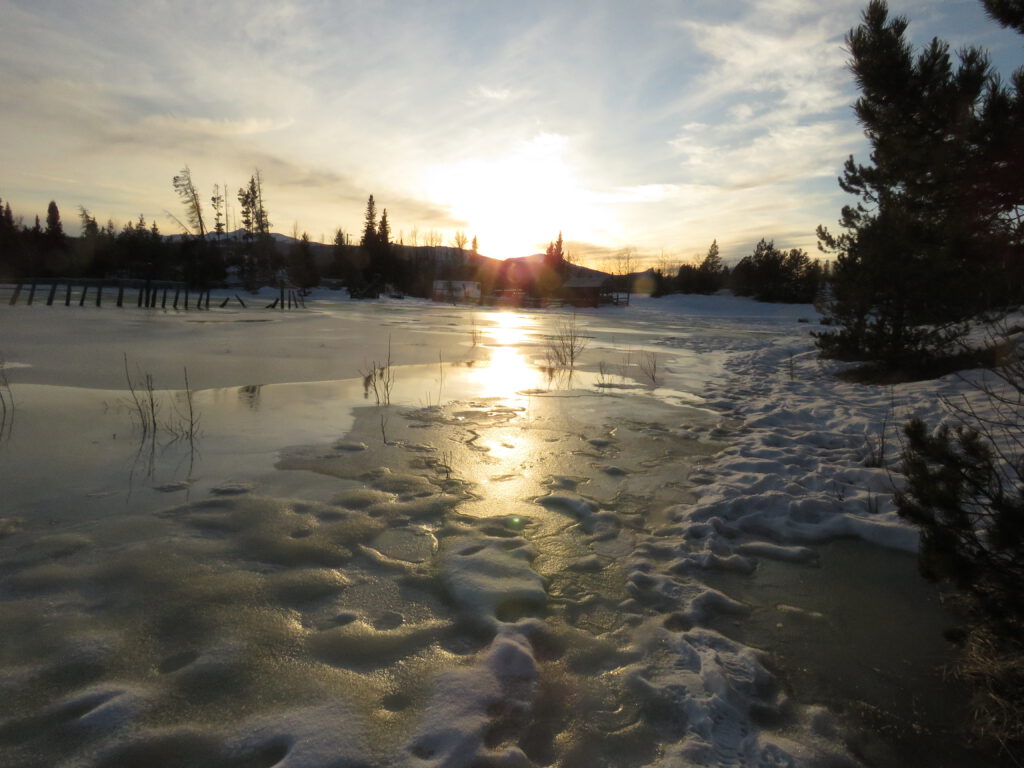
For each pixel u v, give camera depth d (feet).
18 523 11.85
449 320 82.38
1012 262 15.96
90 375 27.76
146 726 6.72
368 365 34.73
